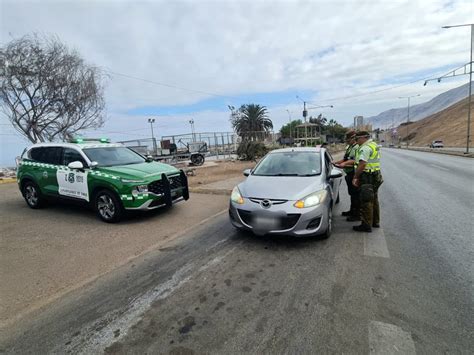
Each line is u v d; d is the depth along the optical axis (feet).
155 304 9.67
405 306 9.02
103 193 19.44
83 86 59.06
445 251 13.26
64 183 21.61
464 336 7.61
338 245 14.26
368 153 15.72
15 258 13.93
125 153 24.12
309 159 18.34
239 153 81.71
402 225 17.43
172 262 13.02
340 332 7.90
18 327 8.73
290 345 7.47
